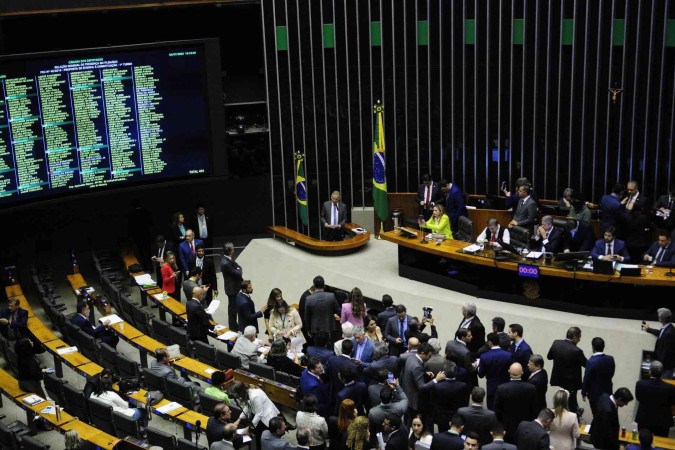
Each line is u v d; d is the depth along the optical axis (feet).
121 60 58.95
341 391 37.78
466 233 57.00
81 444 36.91
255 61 68.23
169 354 46.21
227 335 49.39
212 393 40.81
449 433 33.32
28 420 44.16
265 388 41.88
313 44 66.69
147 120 60.70
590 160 66.44
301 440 34.37
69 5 62.44
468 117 67.31
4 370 50.60
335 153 68.59
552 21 64.44
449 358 40.86
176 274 57.77
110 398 41.11
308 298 47.50
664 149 65.21
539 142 66.80
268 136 68.13
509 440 37.09
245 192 71.92
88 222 67.67
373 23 66.28
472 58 66.08
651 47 63.57
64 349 48.14
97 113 58.95
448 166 68.39
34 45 62.95
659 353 44.86
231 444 34.40
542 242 53.21
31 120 56.54
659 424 39.34
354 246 62.34
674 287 49.44
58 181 58.44
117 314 57.00
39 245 65.77
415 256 57.21
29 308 54.70
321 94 67.51
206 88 61.77
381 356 40.27
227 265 54.08
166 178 62.34
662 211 56.75
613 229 51.72
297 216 69.36
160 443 37.96
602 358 40.09
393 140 68.18
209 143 62.80
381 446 35.22
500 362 39.81
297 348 47.32
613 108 65.05
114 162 60.34
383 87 67.21
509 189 67.82
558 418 35.37
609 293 50.62
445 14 65.62
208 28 66.85
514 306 53.01
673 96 64.03
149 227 64.18
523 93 66.03
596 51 64.49
